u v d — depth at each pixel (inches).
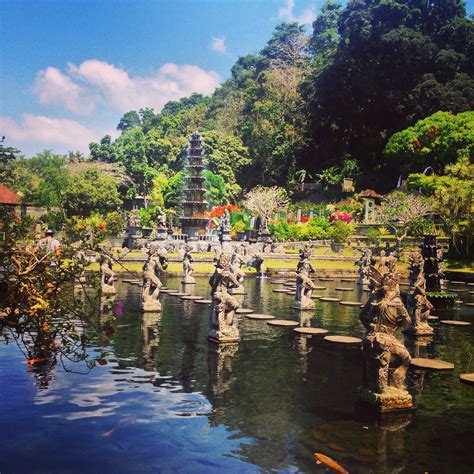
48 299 258.2
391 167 3228.3
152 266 663.1
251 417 295.9
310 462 240.1
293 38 4648.1
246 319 654.5
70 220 280.7
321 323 629.3
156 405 310.5
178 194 2903.5
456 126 2465.6
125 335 515.5
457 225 1663.4
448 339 564.4
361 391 326.3
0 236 259.0
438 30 3181.6
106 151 3917.3
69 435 262.2
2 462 231.9
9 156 2662.4
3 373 363.3
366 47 3166.8
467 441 269.7
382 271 329.7
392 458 247.0
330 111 3371.1
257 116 3846.0
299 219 2452.0
